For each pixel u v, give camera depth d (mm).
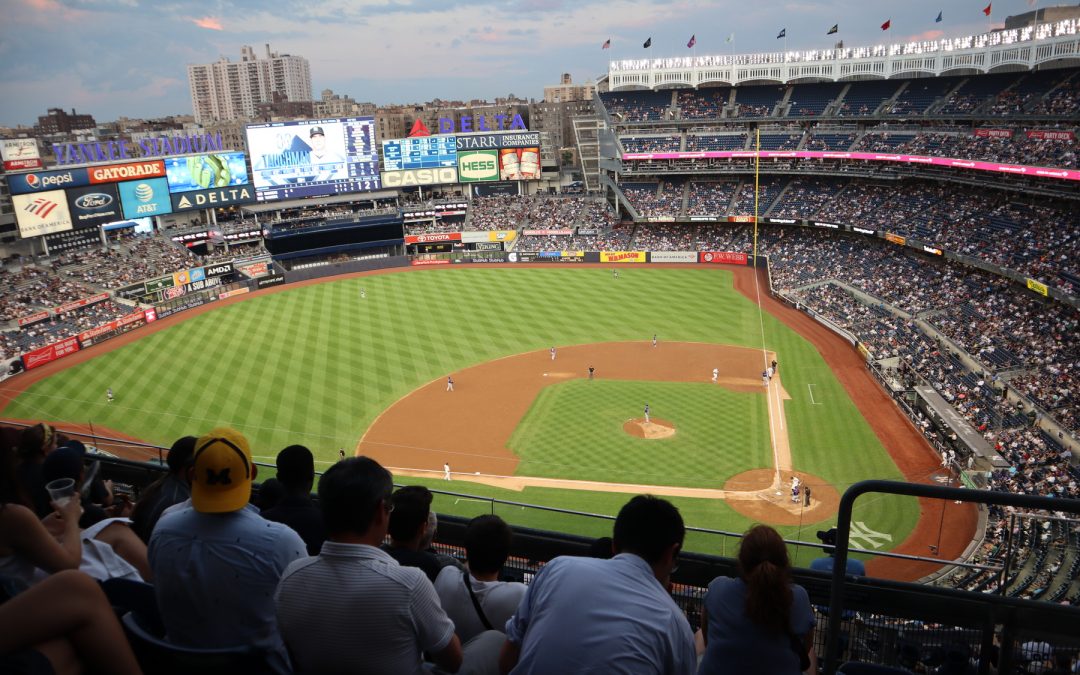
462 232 98500
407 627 4387
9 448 4836
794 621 5012
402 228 101938
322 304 76125
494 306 74312
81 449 8266
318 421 47562
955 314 57219
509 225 100188
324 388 53094
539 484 38375
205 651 4090
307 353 60625
